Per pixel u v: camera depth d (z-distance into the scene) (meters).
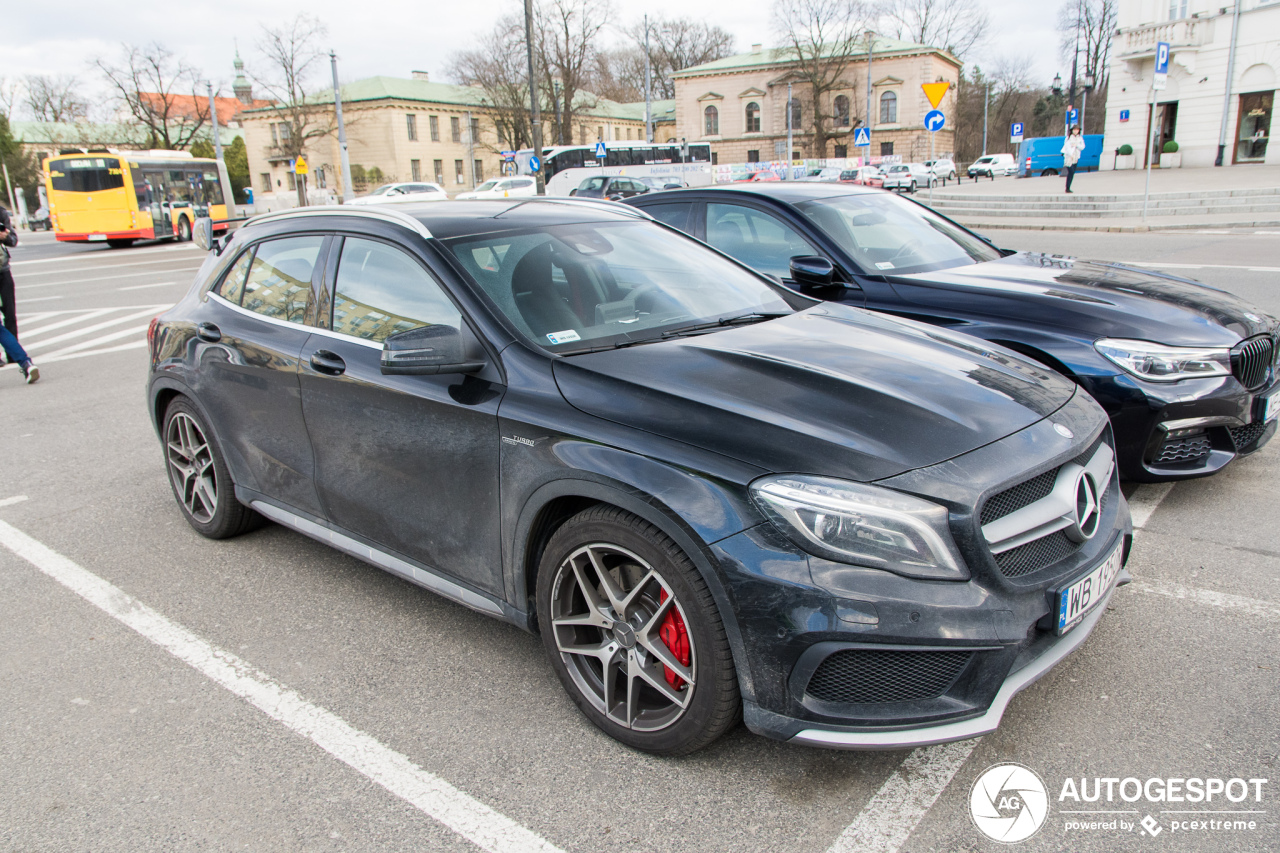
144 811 2.45
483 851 2.25
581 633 2.73
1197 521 4.07
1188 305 4.27
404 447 3.05
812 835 2.25
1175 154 36.72
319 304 3.49
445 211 3.47
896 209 5.69
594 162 45.06
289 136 65.81
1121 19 38.38
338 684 3.05
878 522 2.15
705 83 76.94
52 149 82.88
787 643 2.18
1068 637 2.41
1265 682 2.80
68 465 5.66
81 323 12.05
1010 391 2.69
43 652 3.34
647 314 3.18
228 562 4.09
